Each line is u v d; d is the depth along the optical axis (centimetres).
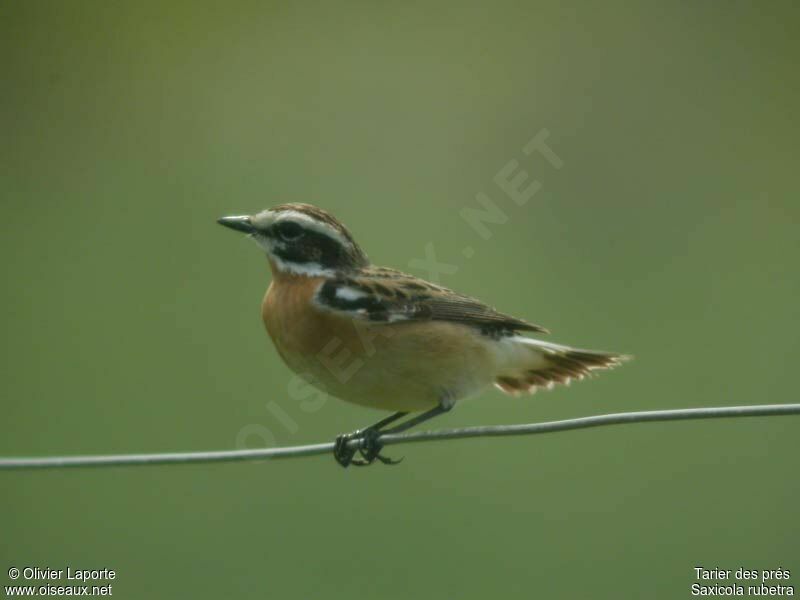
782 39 1781
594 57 1767
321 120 1722
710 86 1753
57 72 1831
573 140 1681
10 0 1858
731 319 1502
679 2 1831
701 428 1388
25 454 1359
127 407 1406
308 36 1848
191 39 1866
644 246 1584
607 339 1479
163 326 1488
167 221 1616
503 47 1786
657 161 1669
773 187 1653
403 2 1858
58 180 1689
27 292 1512
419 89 1745
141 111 1766
